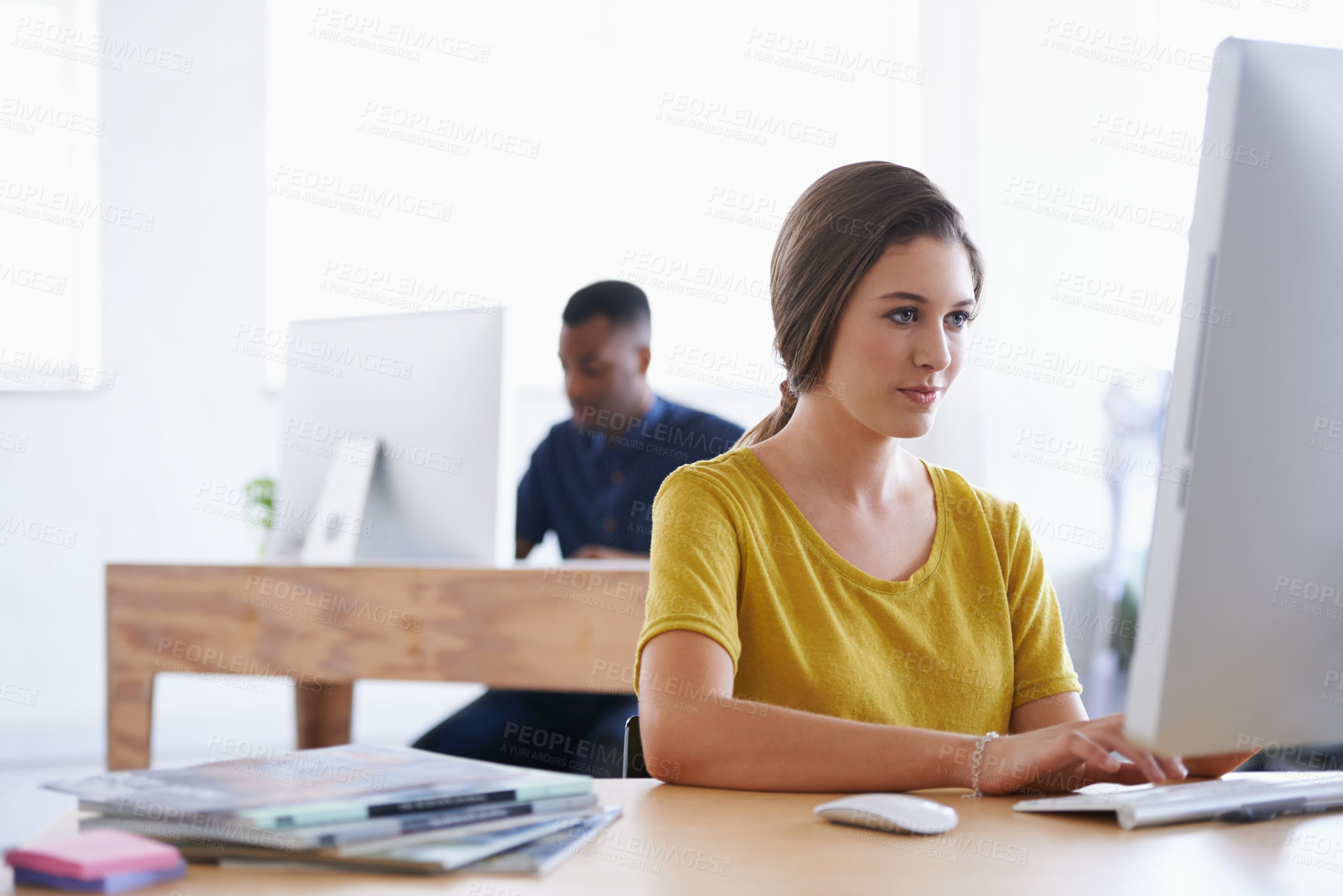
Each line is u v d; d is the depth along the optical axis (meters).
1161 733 0.62
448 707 4.00
